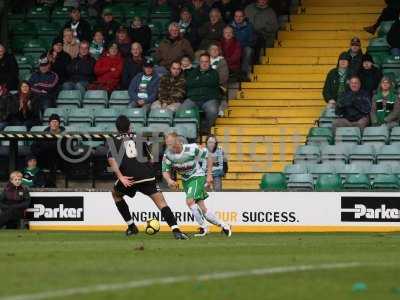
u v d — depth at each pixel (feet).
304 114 225.56
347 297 77.25
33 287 81.87
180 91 219.41
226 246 132.46
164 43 232.32
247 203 187.93
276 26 240.94
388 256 114.73
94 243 140.36
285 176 201.16
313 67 237.45
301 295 78.07
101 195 191.11
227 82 229.04
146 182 154.10
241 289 81.05
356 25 248.11
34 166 200.44
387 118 211.61
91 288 80.74
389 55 233.55
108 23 245.45
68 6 264.72
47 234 173.47
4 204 190.60
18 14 263.90
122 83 230.27
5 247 131.13
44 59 225.56
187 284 83.61
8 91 226.99
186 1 250.16
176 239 152.76
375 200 186.50
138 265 100.99
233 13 244.42
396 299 76.38
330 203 187.21
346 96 211.82
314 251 123.13
